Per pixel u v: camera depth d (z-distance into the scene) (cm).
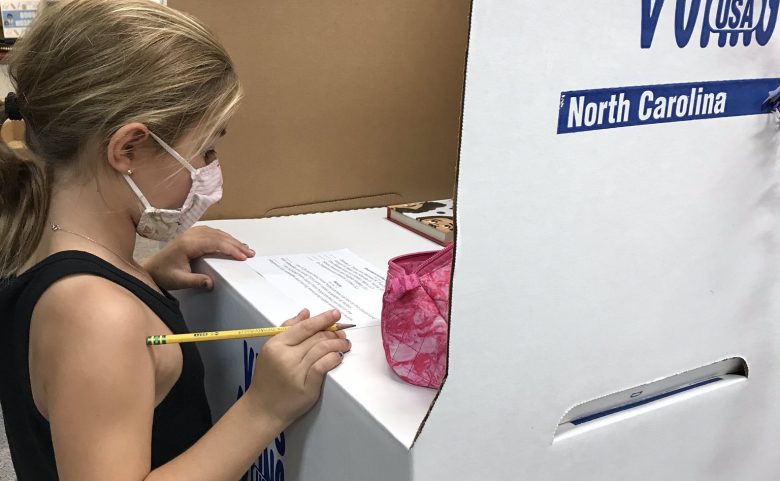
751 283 66
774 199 64
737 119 59
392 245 107
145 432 67
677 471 70
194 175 78
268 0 109
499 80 45
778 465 78
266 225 116
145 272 86
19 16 182
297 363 65
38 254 77
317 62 116
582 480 62
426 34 124
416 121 128
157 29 71
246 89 112
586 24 47
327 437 65
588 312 56
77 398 64
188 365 81
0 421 168
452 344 50
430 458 52
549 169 50
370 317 78
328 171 123
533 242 51
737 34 56
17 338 72
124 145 71
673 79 54
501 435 55
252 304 81
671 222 58
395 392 61
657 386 67
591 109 50
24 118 74
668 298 61
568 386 57
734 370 72
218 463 67
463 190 46
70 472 65
